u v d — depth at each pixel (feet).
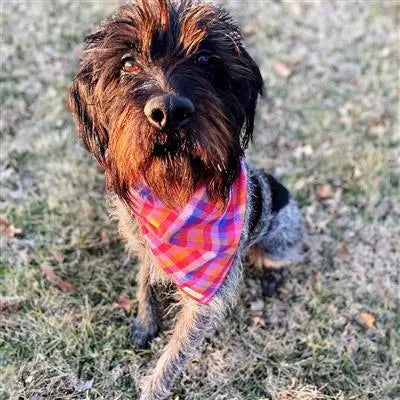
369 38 3.72
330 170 2.89
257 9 3.80
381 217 2.72
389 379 2.17
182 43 1.46
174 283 1.95
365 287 2.45
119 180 1.62
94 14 3.56
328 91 3.31
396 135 3.11
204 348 2.20
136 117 1.41
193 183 1.58
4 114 2.93
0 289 2.27
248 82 1.60
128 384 2.08
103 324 2.23
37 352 2.11
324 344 2.25
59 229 2.50
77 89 1.64
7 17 3.47
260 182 2.09
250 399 2.08
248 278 2.44
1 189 2.61
